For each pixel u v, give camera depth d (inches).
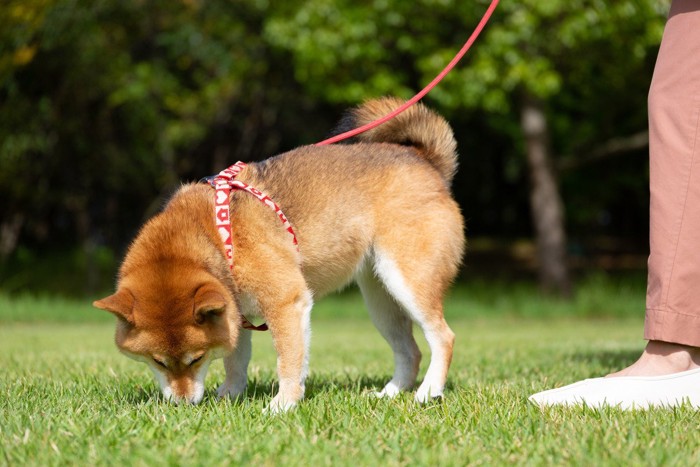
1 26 580.7
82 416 158.2
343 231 194.1
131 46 815.7
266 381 221.3
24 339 426.9
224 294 168.6
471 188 1184.8
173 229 177.3
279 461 126.5
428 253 197.5
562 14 613.3
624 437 139.1
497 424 150.6
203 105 823.7
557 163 741.9
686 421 152.3
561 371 250.4
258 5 701.9
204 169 933.2
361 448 133.0
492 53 614.9
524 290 761.0
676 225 169.2
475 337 455.8
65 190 793.6
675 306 169.2
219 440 137.5
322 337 462.6
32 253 898.7
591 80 757.9
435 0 610.2
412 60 740.0
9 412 163.3
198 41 800.9
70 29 665.0
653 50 687.7
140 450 130.2
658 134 173.2
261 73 816.3
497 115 865.5
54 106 719.1
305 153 199.3
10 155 693.9
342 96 657.6
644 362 175.6
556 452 130.2
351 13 628.7
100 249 903.7
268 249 178.1
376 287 216.2
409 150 210.4
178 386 170.6
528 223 1283.2
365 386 218.1
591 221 1180.5
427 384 194.7
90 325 581.0
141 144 821.2
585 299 682.2
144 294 167.5
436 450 132.5
